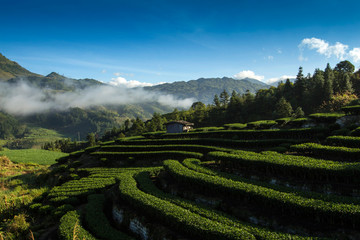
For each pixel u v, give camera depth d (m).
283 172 23.38
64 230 19.91
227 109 111.94
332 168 19.73
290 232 15.49
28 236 22.09
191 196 23.22
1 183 48.88
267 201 17.50
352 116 38.78
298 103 91.56
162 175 30.36
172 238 16.81
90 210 24.41
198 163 32.16
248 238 13.57
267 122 54.91
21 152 90.75
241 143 42.03
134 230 20.88
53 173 49.12
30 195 37.03
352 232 13.83
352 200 15.91
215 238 14.72
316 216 15.48
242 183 20.91
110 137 166.12
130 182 27.39
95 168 47.62
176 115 131.50
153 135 66.38
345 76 81.12
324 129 36.81
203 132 55.22
